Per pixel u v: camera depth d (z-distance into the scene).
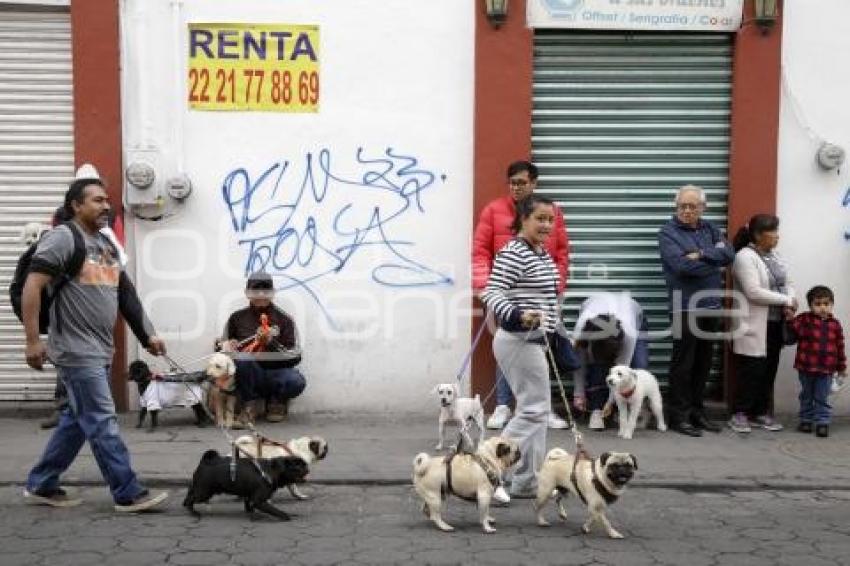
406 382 8.44
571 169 8.46
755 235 8.05
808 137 8.41
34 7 8.05
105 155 8.10
